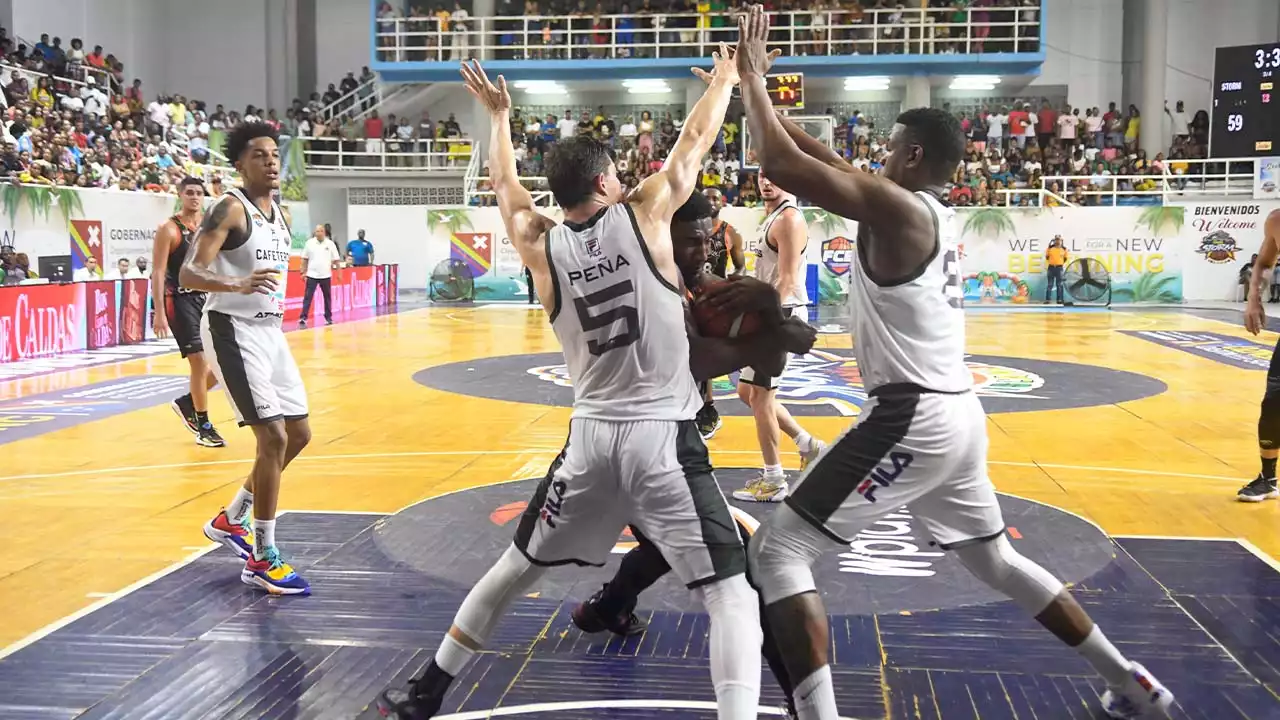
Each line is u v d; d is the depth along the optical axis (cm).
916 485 298
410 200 2959
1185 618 424
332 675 372
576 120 3100
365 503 616
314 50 3297
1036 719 335
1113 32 2962
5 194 1744
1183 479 679
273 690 359
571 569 484
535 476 691
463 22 2853
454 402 1018
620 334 294
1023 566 318
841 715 338
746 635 281
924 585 462
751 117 294
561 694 354
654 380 296
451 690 357
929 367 298
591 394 301
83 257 1938
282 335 478
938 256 298
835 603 440
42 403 991
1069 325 1858
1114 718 334
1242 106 2408
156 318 775
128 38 3088
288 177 2719
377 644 399
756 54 296
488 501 621
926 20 2692
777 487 613
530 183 2605
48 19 2717
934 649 392
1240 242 2438
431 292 2517
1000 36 2750
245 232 455
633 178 2638
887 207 289
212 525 495
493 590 312
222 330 453
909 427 294
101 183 2056
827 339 1623
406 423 902
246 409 452
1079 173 2633
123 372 1205
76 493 645
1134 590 457
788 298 580
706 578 288
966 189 2522
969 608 433
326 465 727
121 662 382
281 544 531
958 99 3055
